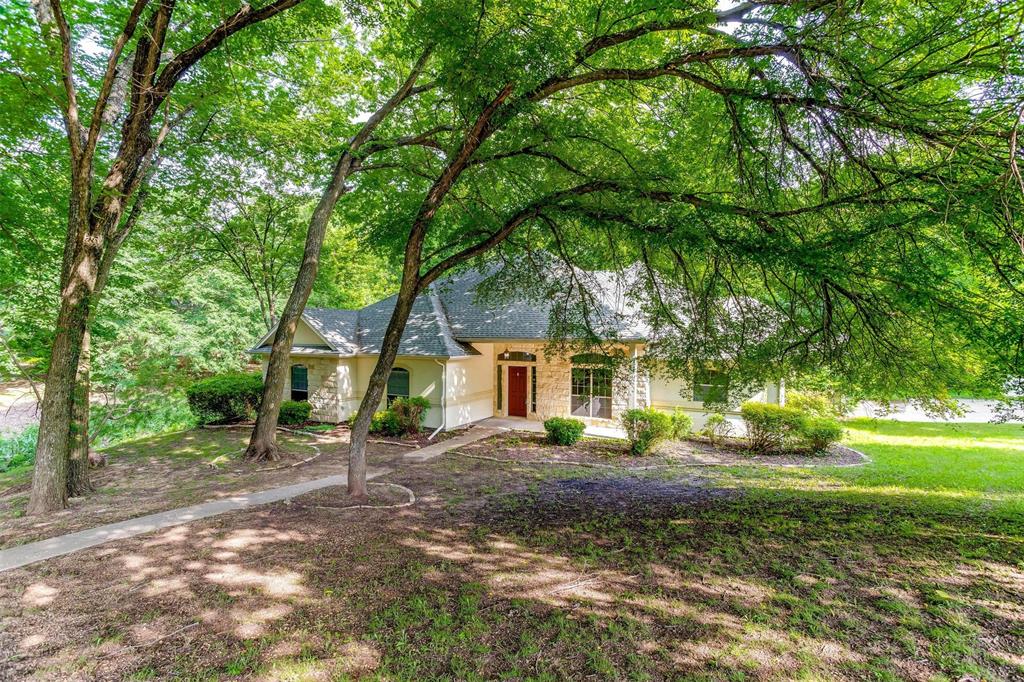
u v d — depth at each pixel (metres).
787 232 6.54
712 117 7.48
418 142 11.86
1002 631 4.35
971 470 11.41
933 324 6.61
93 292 8.84
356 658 4.03
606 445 14.22
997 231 5.36
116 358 14.45
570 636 4.33
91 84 9.51
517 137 7.79
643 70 6.75
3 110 8.18
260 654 4.07
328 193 12.89
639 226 7.27
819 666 3.88
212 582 5.36
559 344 9.87
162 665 3.93
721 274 7.93
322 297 26.58
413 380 17.02
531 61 6.09
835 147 6.14
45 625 4.51
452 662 3.98
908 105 5.39
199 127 12.95
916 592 5.10
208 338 23.55
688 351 8.11
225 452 12.98
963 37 4.95
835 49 5.37
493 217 9.90
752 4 5.65
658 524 7.41
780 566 5.79
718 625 4.50
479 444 14.25
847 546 6.40
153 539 6.66
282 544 6.48
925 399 7.41
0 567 5.77
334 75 13.99
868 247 5.80
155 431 17.22
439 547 6.40
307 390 18.22
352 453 8.84
